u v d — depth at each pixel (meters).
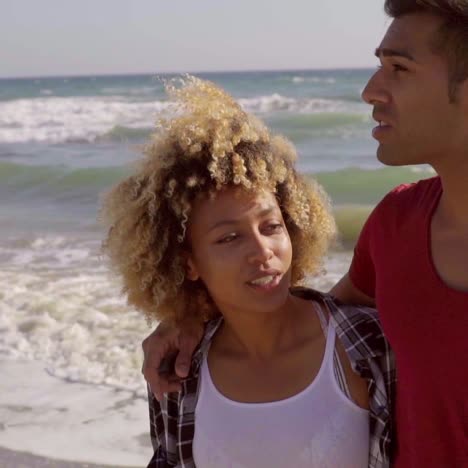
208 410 2.69
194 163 2.59
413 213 2.53
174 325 2.87
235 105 2.78
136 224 2.68
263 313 2.63
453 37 2.24
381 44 2.41
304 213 2.75
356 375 2.62
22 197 17.66
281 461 2.57
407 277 2.42
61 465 5.18
